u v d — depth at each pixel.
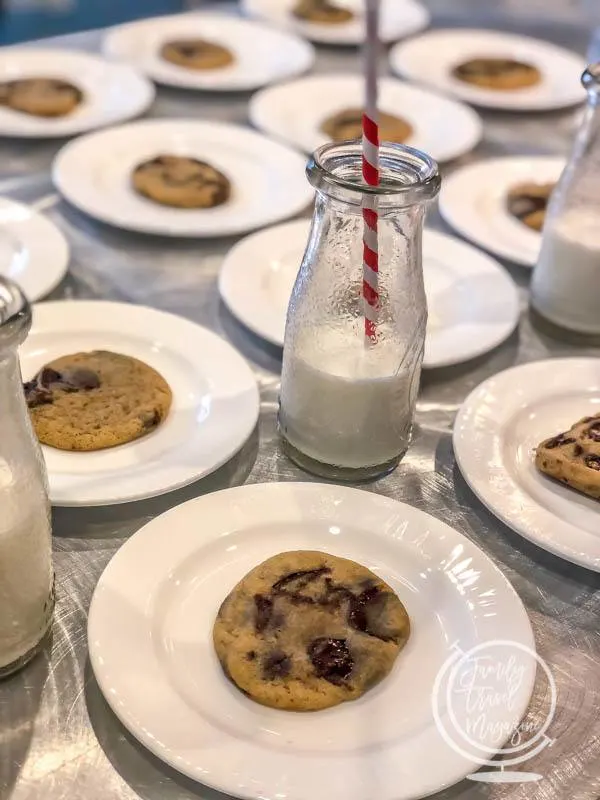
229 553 0.55
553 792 0.45
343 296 0.60
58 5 2.58
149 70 1.29
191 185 0.98
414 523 0.58
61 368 0.68
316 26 1.52
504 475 0.63
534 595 0.57
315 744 0.45
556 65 1.45
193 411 0.67
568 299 0.82
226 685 0.47
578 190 0.81
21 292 0.43
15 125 1.10
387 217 0.55
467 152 1.17
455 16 1.69
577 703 0.50
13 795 0.43
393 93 1.30
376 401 0.60
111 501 0.57
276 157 1.08
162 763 0.45
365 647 0.49
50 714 0.47
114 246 0.91
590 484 0.62
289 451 0.65
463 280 0.86
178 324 0.75
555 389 0.72
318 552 0.55
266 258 0.88
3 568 0.44
